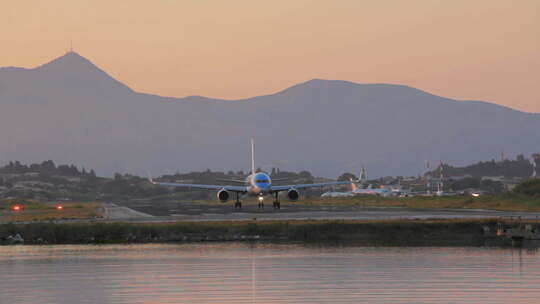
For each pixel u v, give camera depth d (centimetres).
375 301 8888
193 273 11125
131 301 9025
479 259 12588
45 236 16212
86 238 16225
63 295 9406
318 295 9294
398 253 13500
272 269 11481
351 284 10069
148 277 10775
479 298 9025
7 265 12181
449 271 11175
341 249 14238
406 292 9438
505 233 16475
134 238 16300
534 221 16925
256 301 8975
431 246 14775
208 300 9056
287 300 9000
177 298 9169
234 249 14350
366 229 16650
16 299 9169
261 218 19550
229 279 10569
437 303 8762
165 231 16450
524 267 11569
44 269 11669
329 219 18325
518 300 8894
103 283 10275
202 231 16475
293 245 15038
